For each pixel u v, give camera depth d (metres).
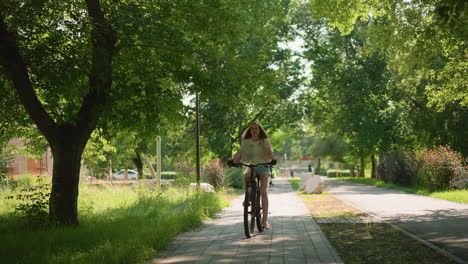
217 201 15.12
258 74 11.25
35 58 8.65
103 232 7.99
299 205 16.06
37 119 9.18
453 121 32.22
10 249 6.39
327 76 38.53
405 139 37.19
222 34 10.76
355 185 36.56
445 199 17.81
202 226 9.98
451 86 17.64
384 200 17.88
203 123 38.03
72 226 8.95
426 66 16.09
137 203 13.84
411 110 37.44
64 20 9.12
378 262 5.93
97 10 9.34
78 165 9.54
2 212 10.97
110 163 40.41
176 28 10.40
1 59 8.49
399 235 8.25
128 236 7.55
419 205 15.05
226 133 38.94
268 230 9.00
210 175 26.52
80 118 9.45
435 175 21.66
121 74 10.22
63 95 9.38
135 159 50.69
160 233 7.82
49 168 32.81
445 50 14.95
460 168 21.67
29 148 14.21
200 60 10.77
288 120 39.22
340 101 40.78
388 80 36.84
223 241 7.69
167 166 70.94
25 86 8.85
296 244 7.29
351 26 17.58
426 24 14.64
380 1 16.48
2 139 12.66
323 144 66.94
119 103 10.48
